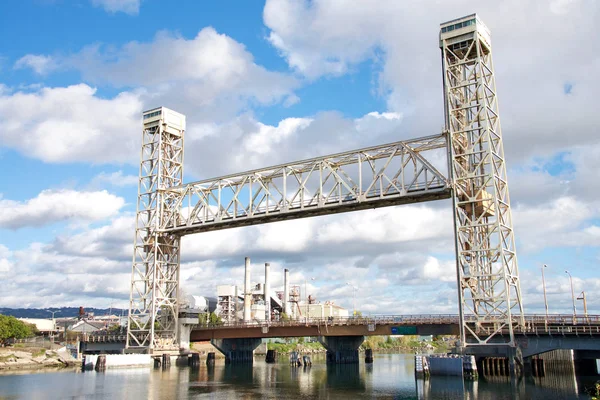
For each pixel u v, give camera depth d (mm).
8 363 104500
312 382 79375
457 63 81312
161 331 107938
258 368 111000
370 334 96438
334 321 99688
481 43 81375
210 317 149375
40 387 71062
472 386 65938
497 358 77375
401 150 84250
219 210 100188
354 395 63344
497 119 79688
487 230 77875
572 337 69688
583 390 61219
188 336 113438
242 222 99250
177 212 106688
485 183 76625
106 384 74812
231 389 70188
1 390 67875
